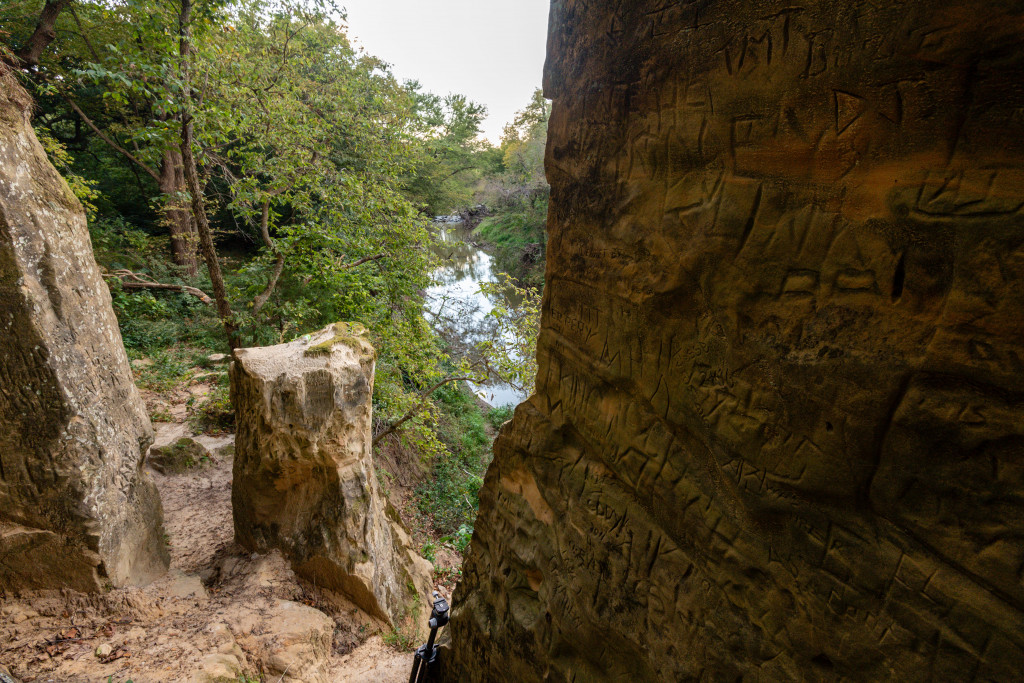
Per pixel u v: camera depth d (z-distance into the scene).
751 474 1.61
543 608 2.65
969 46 1.06
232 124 8.62
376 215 11.30
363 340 6.06
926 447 1.22
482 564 3.33
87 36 13.89
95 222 13.95
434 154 23.95
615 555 2.21
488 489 3.29
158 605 4.79
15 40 13.22
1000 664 1.14
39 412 4.11
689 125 1.68
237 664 4.24
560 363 2.58
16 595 4.26
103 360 4.68
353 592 5.80
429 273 11.89
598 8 2.06
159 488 7.51
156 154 8.50
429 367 10.73
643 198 1.92
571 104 2.33
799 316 1.45
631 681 2.20
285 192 10.43
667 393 1.89
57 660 3.92
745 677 1.70
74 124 17.33
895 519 1.31
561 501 2.57
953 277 1.14
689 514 1.87
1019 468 1.08
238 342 9.66
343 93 11.70
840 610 1.44
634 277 1.98
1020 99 1.01
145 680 3.80
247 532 5.93
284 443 5.43
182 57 7.57
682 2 1.65
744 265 1.56
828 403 1.39
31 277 3.97
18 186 3.91
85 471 4.36
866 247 1.30
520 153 30.14
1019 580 1.09
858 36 1.24
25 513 4.19
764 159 1.48
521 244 26.34
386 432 10.87
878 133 1.24
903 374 1.24
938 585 1.24
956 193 1.13
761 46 1.44
